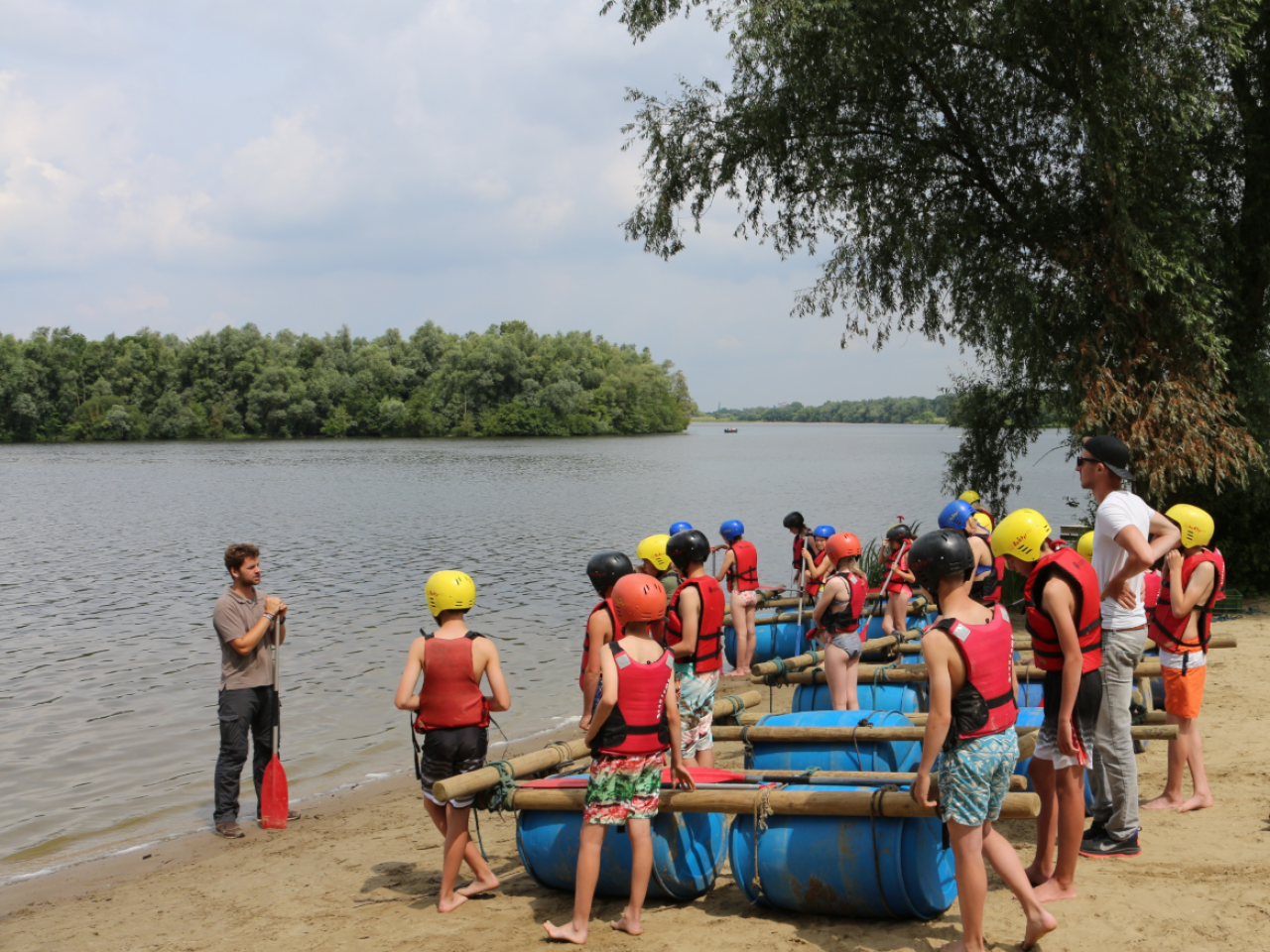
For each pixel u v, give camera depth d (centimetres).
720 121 1772
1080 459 559
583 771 636
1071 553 509
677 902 570
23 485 6250
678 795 539
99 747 1116
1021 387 1823
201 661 1576
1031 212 1645
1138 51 1394
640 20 1667
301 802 933
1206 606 641
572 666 1511
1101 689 539
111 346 15238
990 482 1930
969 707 429
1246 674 1071
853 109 1719
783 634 1330
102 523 4022
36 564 2842
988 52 1581
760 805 522
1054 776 520
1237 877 528
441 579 593
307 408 14850
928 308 1773
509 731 1161
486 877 617
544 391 15788
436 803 594
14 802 938
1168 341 1476
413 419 15288
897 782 527
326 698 1317
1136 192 1464
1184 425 1409
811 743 622
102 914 661
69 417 14062
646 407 18925
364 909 618
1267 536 1661
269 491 5712
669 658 536
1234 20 1408
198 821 879
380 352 16225
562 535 3534
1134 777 562
